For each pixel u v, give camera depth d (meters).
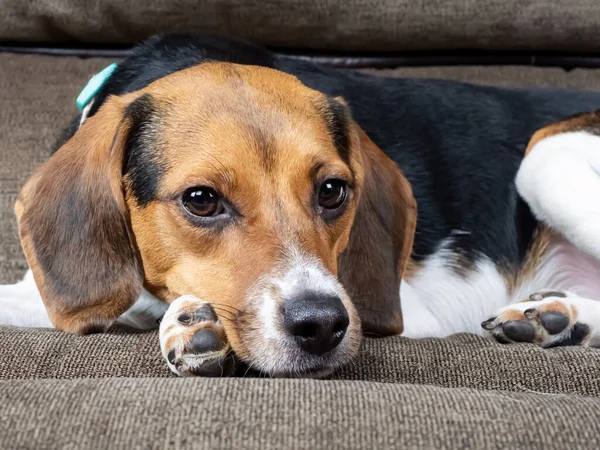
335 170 0.52
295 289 0.47
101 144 0.53
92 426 0.37
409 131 0.68
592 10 0.77
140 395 0.39
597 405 0.39
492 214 0.68
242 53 0.64
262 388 0.40
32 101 0.79
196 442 0.37
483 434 0.37
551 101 0.73
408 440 0.37
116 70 0.62
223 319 0.48
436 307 0.67
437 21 0.78
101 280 0.52
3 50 0.82
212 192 0.50
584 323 0.56
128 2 0.76
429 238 0.67
